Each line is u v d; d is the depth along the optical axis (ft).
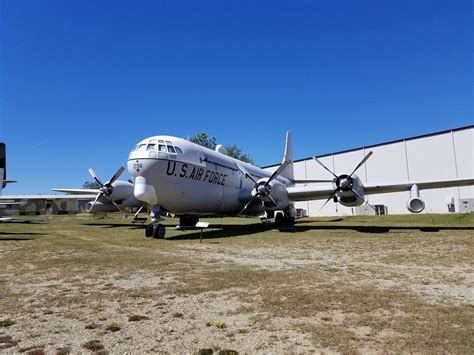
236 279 21.09
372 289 18.21
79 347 11.47
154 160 48.16
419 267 24.34
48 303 16.71
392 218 98.78
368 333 12.23
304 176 150.51
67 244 41.98
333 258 29.01
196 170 53.98
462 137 105.60
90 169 73.92
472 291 17.62
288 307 15.40
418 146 115.34
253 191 60.03
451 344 11.10
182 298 17.26
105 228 75.41
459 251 31.35
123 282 20.95
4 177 76.18
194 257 30.30
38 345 11.66
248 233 54.03
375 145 127.03
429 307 14.93
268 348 11.19
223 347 11.34
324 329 12.69
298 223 82.23
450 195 107.55
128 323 13.79
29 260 30.19
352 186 53.93
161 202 50.34
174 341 11.91
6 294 18.49
